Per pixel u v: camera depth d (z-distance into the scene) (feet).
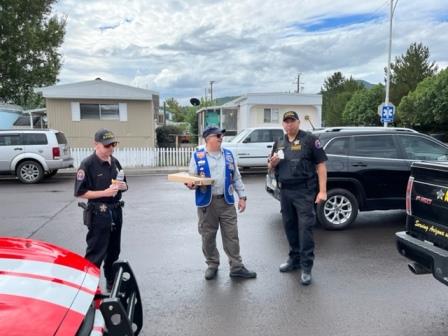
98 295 7.86
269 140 46.32
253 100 74.28
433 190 10.94
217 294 13.21
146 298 12.94
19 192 35.35
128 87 61.98
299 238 14.48
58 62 89.97
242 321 11.39
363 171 21.03
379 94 144.25
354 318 11.51
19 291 6.61
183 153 55.77
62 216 25.22
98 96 61.26
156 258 16.92
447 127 99.86
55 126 61.46
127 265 9.23
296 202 14.11
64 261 8.27
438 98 92.94
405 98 104.27
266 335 10.62
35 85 85.05
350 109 155.02
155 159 55.16
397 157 21.59
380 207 21.57
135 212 26.35
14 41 80.48
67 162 43.24
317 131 23.09
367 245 18.52
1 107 68.85
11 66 80.89
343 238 19.66
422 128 105.19
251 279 14.49
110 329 7.26
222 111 86.28
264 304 12.44
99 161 12.14
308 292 13.33
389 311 11.93
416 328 10.93
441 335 10.57
